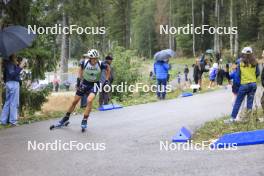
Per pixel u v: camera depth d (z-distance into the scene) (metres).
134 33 145.62
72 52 85.56
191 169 10.24
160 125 16.66
